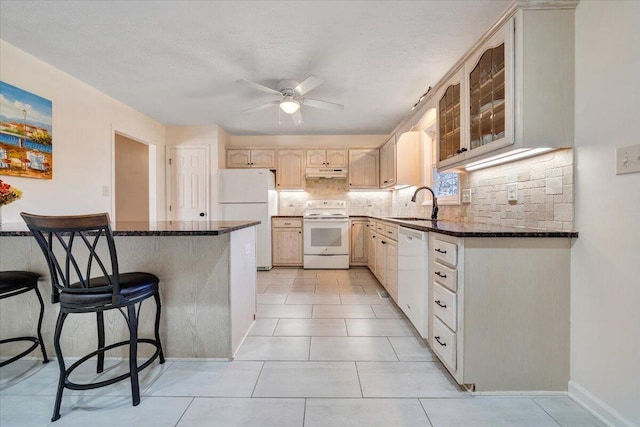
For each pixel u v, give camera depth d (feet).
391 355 6.53
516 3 4.95
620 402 4.31
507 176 6.79
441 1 5.93
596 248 4.65
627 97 4.16
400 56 8.05
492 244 5.05
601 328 4.57
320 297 10.61
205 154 15.03
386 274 10.64
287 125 14.97
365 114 12.98
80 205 9.64
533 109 5.02
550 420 4.58
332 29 6.84
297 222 15.80
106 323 6.35
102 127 10.62
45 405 4.90
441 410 4.80
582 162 4.89
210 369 5.99
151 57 8.12
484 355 5.10
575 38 4.96
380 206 17.03
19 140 7.68
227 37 7.17
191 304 6.30
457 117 7.33
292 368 6.02
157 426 4.47
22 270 6.26
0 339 6.33
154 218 14.35
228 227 6.15
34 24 6.64
